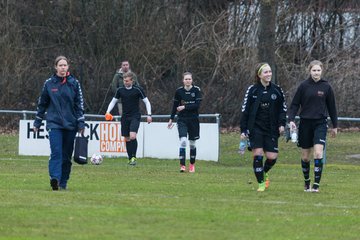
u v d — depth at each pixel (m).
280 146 82.81
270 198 44.03
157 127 75.69
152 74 116.00
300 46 116.00
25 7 121.44
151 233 31.98
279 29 116.00
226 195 45.25
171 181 53.62
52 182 46.06
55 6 122.56
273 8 93.25
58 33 121.75
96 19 119.75
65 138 46.62
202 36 115.44
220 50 111.06
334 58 112.25
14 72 117.44
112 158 75.50
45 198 41.94
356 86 104.12
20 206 38.69
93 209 37.88
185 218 35.72
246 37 112.62
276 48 112.81
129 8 119.56
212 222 34.88
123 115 67.94
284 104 47.22
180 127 63.31
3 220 34.62
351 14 117.25
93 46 120.00
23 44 120.88
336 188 50.59
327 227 34.41
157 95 112.56
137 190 47.38
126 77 66.81
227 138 90.69
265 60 93.31
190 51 114.94
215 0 118.31
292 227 34.16
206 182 53.28
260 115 47.19
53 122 46.03
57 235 31.38
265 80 46.72
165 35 118.12
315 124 46.91
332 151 80.88
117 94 67.31
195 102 63.31
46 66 121.00
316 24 117.00
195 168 67.12
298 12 116.88
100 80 117.81
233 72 108.69
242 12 114.12
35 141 78.50
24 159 74.25
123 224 33.94
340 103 102.88
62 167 47.06
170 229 32.97
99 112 117.44
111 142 76.06
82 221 34.56
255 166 47.72
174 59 116.25
